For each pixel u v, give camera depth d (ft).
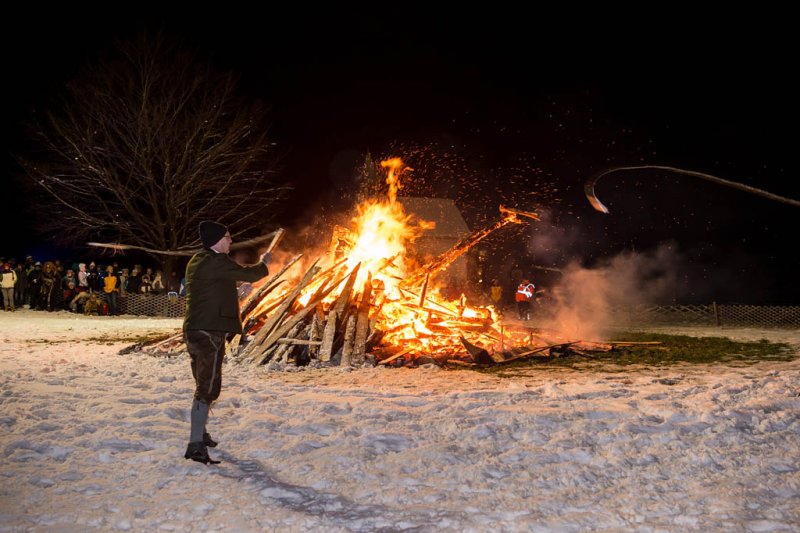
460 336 42.78
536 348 41.60
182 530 12.83
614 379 32.04
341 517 13.35
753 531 12.73
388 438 18.45
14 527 12.80
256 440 18.52
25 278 87.40
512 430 19.93
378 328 40.11
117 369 33.09
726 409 22.27
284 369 34.91
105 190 95.91
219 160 96.84
